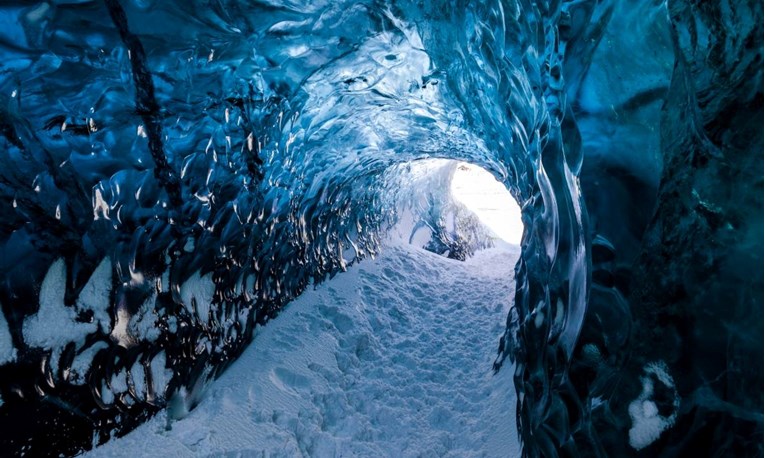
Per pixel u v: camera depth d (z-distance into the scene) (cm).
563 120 257
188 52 345
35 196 283
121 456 336
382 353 628
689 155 202
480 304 824
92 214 325
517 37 295
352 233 932
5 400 271
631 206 223
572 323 254
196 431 389
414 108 580
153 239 387
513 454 381
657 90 216
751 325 173
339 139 647
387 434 464
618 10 229
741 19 185
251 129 461
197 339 444
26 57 263
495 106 410
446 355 639
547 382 293
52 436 298
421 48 420
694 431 184
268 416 432
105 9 282
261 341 543
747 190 180
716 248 188
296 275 675
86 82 298
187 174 406
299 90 471
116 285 349
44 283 295
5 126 260
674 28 207
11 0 248
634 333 213
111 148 330
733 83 188
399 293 835
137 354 370
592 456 222
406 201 1255
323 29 387
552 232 297
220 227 475
